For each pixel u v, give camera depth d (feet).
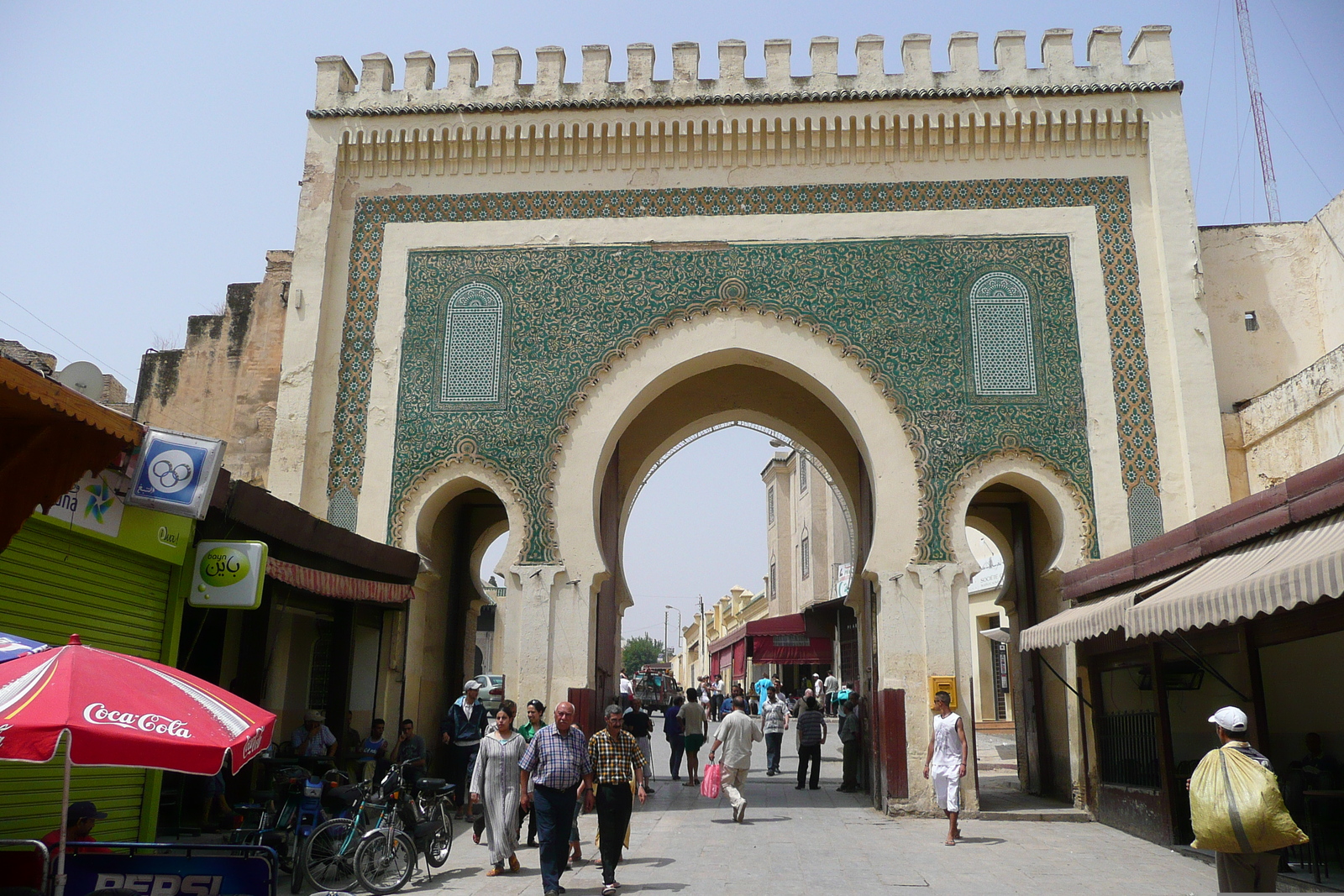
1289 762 27.63
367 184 44.11
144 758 14.88
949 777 31.48
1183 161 41.83
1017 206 42.24
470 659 48.42
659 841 32.09
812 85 43.50
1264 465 38.65
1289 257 43.93
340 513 40.86
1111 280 41.34
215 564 27.81
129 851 18.38
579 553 39.88
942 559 39.01
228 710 16.43
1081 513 39.29
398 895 24.08
